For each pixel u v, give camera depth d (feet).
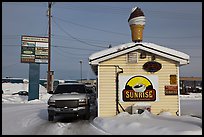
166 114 44.39
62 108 44.86
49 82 109.91
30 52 107.24
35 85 110.32
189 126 32.63
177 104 45.98
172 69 46.55
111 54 45.85
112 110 45.80
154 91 46.14
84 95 47.14
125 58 46.62
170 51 45.88
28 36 106.73
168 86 46.24
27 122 45.55
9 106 84.23
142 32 48.65
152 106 45.88
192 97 145.59
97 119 43.01
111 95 46.01
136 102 45.93
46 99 113.60
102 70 46.29
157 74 46.42
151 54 46.57
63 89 50.62
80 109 44.98
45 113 61.00
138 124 34.55
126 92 46.01
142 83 46.21
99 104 45.80
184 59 45.85
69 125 41.16
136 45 45.83
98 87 46.03
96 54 45.88
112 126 35.88
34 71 109.70
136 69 46.44
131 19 48.70
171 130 30.53
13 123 44.45
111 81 46.24
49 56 109.09
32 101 106.52
